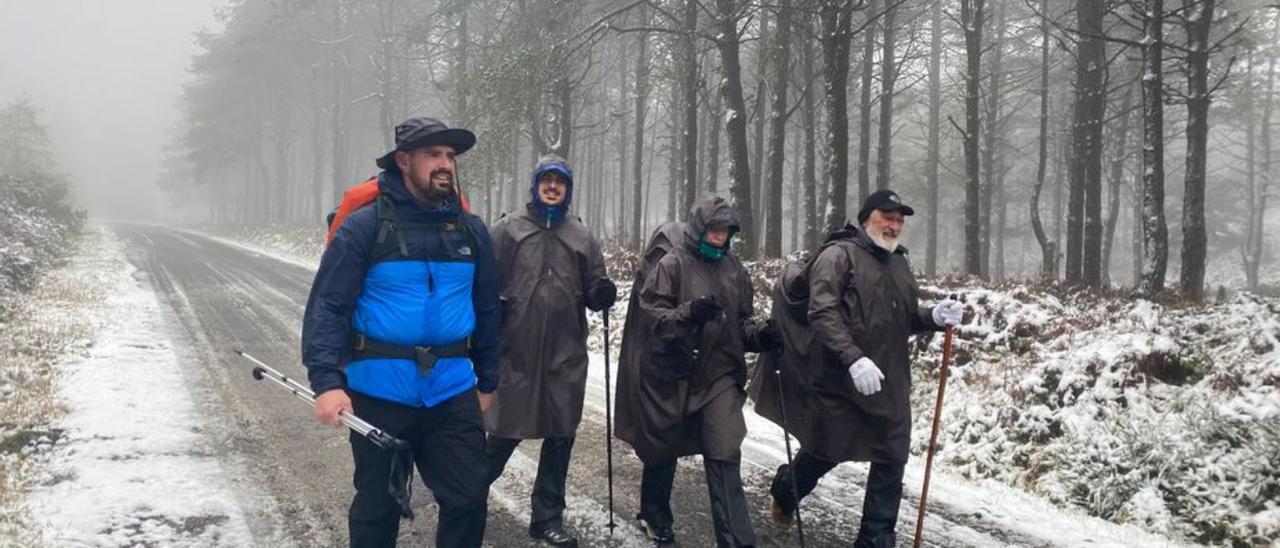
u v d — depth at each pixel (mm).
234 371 8867
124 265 21828
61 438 6062
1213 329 6734
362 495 3064
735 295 4191
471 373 3205
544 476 4398
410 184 3086
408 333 3000
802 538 4172
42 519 4469
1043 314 7812
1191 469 5258
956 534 4734
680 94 25875
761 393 4508
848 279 4055
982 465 6066
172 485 5164
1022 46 24250
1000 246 32281
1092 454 5668
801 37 16953
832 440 4113
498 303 3342
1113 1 13328
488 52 17344
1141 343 6445
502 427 4203
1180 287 11805
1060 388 6371
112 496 4902
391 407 3014
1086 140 17281
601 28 16719
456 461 3098
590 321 12242
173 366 8969
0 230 18625
